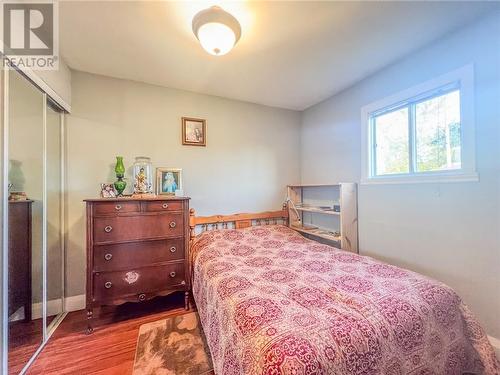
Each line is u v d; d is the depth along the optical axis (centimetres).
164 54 200
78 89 227
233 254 209
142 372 147
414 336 110
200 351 166
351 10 150
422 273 194
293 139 342
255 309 116
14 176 149
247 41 182
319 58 207
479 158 160
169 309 226
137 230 204
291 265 181
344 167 274
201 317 179
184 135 271
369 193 242
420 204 196
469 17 158
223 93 283
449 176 176
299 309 116
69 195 223
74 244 224
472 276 164
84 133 229
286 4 145
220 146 293
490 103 155
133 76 240
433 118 194
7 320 135
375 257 235
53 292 208
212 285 158
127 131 246
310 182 329
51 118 203
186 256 222
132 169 247
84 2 141
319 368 86
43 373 147
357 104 257
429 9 150
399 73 212
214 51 160
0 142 131
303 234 326
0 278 129
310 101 310
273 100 306
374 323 105
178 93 270
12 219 146
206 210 284
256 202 315
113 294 195
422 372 109
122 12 150
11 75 144
